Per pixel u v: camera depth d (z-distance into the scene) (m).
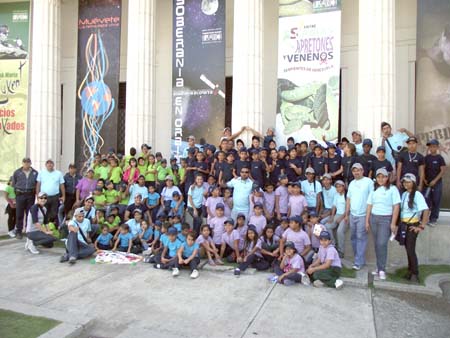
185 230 6.83
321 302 5.27
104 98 10.78
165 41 13.52
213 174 8.73
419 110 9.00
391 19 8.34
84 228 7.64
